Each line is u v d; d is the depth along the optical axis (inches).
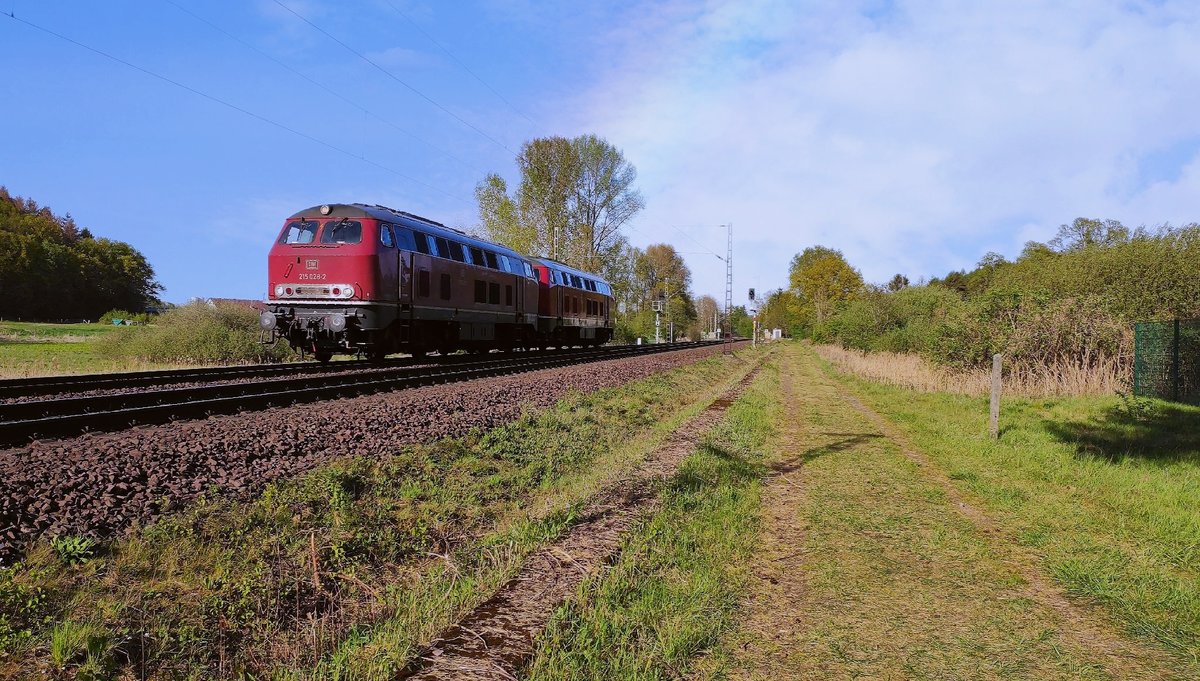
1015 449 354.6
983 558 198.7
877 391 691.4
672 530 213.3
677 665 134.1
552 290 1232.8
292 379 530.0
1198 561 192.4
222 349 880.3
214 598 166.9
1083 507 250.7
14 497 206.1
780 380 888.9
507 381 636.1
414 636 146.7
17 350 1003.3
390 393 514.0
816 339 2365.9
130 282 3508.9
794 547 209.0
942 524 231.9
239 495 236.8
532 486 313.6
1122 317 620.4
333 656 141.7
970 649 141.9
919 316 1182.3
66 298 3068.4
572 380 672.4
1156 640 146.9
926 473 313.3
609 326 1672.0
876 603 166.6
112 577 172.6
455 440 356.5
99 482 230.4
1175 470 303.0
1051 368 612.7
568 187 1852.9
